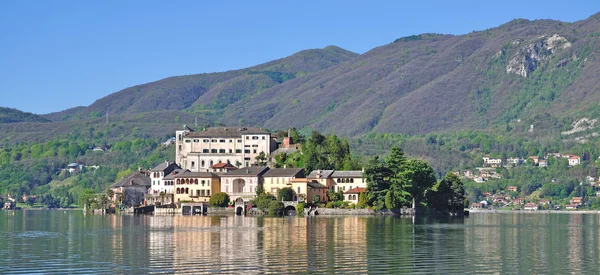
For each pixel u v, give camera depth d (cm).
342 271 15512
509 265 16300
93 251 18350
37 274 15275
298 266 16050
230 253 17888
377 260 16862
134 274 15225
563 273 15362
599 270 15725
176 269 15738
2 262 16662
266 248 18788
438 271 15525
